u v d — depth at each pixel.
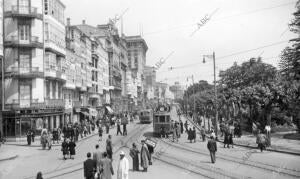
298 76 36.81
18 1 45.84
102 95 88.38
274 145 31.16
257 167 20.86
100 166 15.58
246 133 46.16
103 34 98.38
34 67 45.94
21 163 25.42
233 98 50.22
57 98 53.38
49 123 49.03
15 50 45.56
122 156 15.60
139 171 20.84
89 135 48.03
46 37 48.47
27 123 44.56
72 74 60.62
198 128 59.00
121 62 122.69
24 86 45.88
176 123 43.59
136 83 154.25
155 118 44.59
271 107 44.25
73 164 24.42
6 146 36.59
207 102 67.88
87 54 72.19
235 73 54.97
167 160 25.08
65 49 56.47
